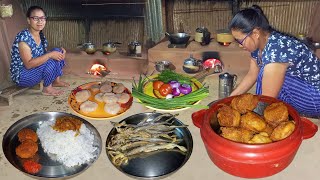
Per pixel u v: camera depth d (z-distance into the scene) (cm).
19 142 240
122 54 481
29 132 242
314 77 263
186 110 298
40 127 253
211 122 205
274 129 191
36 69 341
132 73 443
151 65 442
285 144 176
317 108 277
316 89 269
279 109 201
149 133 238
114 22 498
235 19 231
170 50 429
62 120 251
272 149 174
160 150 228
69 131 236
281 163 183
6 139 240
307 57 251
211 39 465
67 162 220
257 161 176
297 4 448
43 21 342
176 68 437
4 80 439
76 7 498
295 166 220
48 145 231
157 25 485
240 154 177
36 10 335
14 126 252
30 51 345
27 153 224
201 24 486
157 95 307
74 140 231
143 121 259
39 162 220
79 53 491
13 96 340
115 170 221
